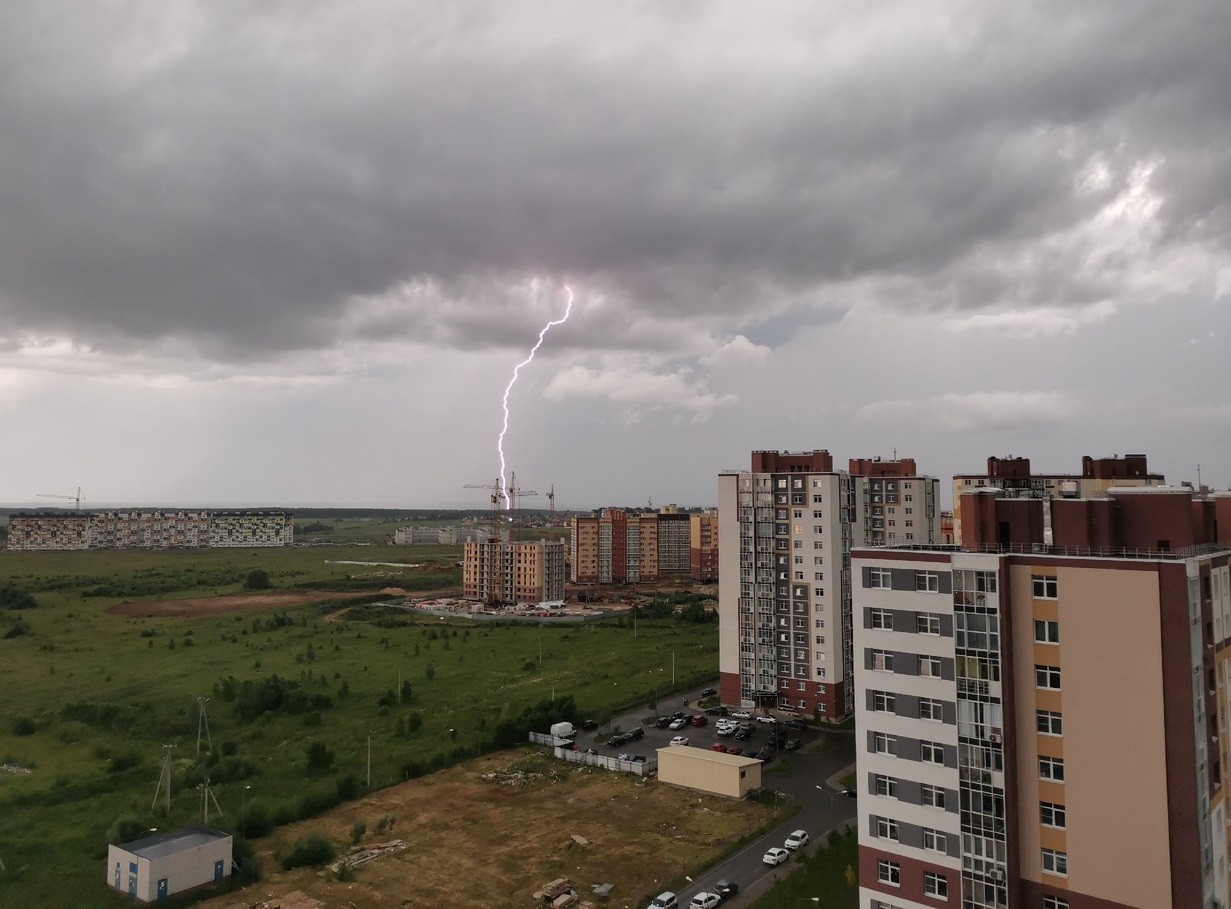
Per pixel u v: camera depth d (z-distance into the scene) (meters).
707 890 66.94
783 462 126.25
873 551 53.56
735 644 127.12
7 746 104.75
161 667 152.00
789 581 122.06
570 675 147.25
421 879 69.25
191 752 103.69
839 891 65.12
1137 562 44.06
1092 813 44.91
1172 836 42.44
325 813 84.56
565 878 68.75
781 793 89.81
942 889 49.69
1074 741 45.59
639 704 129.25
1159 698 43.09
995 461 100.94
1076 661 45.69
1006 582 47.91
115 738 109.00
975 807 48.28
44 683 138.12
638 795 89.38
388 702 126.00
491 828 80.25
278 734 111.56
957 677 49.19
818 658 119.31
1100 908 44.44
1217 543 56.66
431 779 94.94
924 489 136.00
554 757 103.56
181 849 68.50
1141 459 94.94
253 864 70.56
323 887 67.88
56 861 72.12
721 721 113.25
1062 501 52.56
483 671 151.12
